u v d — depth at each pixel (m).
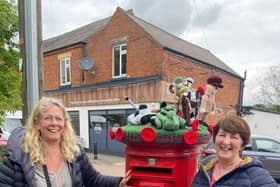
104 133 15.36
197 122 2.44
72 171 2.42
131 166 2.53
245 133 2.10
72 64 16.70
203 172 2.24
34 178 2.24
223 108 17.83
